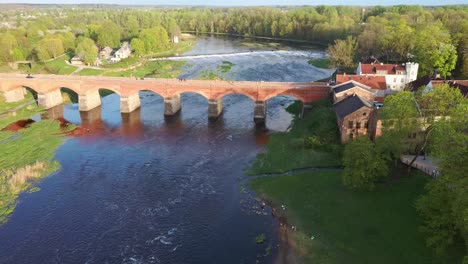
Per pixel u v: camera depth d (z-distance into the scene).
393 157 78.06
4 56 179.75
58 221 69.38
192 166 89.81
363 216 65.31
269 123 117.81
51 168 89.12
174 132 112.00
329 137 94.31
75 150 99.81
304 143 94.56
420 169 73.69
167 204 74.12
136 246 62.41
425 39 141.88
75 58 197.00
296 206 71.31
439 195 53.44
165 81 126.75
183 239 63.88
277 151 95.38
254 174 85.19
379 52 173.88
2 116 126.44
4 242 64.06
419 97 76.50
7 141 106.12
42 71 178.25
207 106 135.00
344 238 61.12
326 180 77.94
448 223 52.78
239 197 76.12
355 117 87.50
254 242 62.72
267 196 75.81
